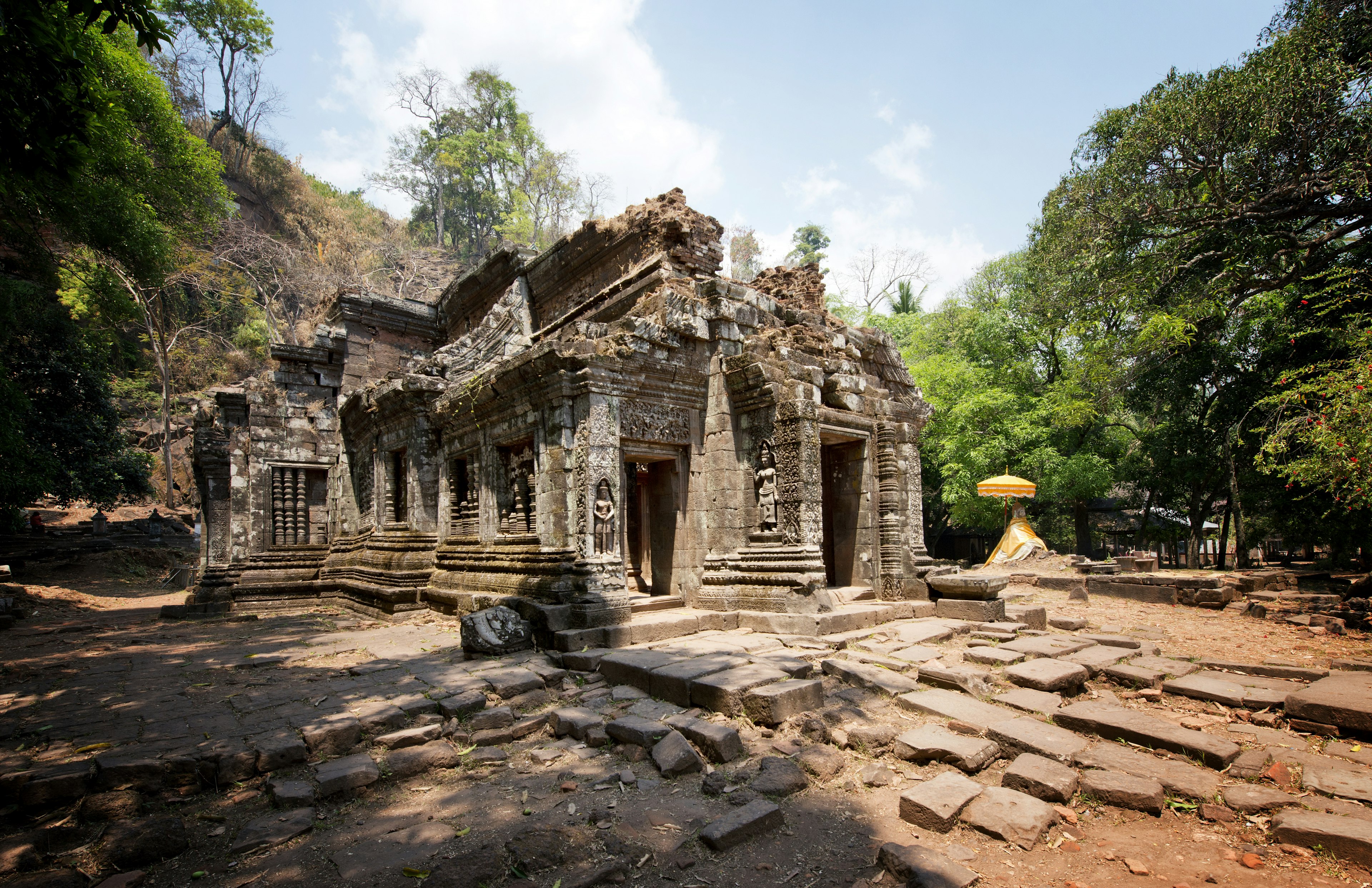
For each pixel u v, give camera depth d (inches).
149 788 185.8
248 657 353.1
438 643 373.7
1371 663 294.4
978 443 973.2
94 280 635.5
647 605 386.9
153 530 1254.9
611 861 150.3
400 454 575.5
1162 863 149.9
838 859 154.0
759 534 393.7
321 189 2161.7
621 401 384.2
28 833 164.1
